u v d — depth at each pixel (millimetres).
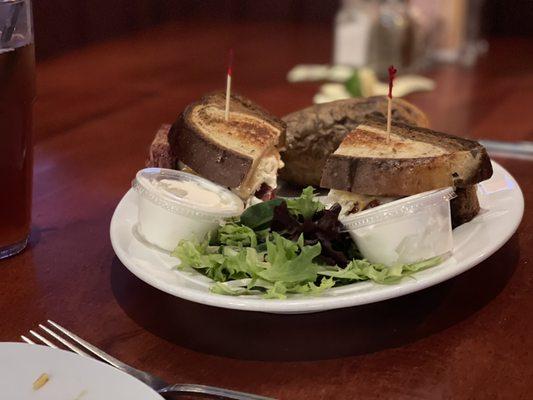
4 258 611
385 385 453
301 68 1258
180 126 628
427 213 516
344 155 578
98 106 1037
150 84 1156
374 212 521
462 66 1343
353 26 1282
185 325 517
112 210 698
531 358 472
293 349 488
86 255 616
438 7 1360
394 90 1153
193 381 461
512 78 1249
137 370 454
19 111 572
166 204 548
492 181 642
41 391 402
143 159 827
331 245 529
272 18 1910
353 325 509
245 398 419
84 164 815
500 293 543
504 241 541
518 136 941
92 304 545
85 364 417
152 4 1851
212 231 560
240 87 1158
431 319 513
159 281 501
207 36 1506
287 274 493
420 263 513
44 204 714
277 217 537
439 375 459
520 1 1661
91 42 1706
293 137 710
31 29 577
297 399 443
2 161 578
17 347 430
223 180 595
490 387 448
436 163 556
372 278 500
